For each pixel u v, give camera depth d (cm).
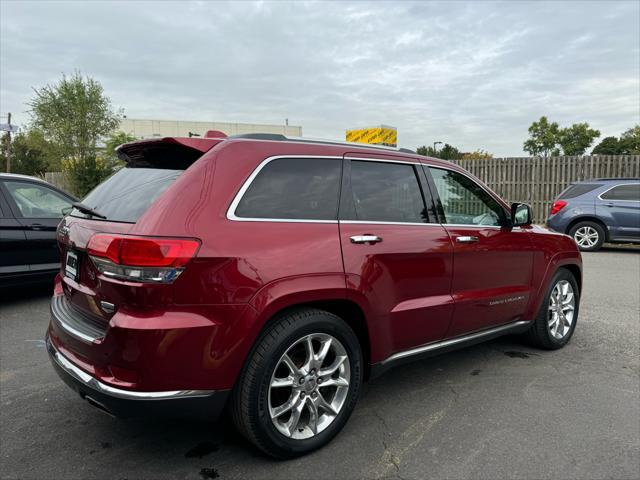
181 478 256
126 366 229
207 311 237
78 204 301
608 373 402
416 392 365
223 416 317
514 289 408
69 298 292
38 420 319
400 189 336
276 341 256
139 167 303
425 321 334
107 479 255
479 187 395
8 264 581
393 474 260
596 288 720
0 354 441
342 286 279
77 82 2531
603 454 280
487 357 441
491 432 305
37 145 2612
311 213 284
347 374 293
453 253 350
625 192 1076
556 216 1154
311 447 278
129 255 228
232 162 264
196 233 237
